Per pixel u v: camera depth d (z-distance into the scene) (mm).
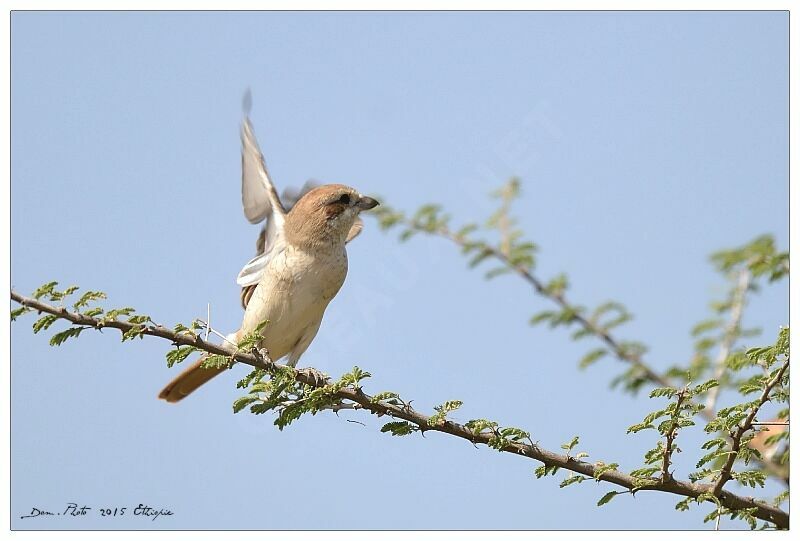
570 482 8594
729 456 8195
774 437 8188
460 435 8680
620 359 11273
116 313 8312
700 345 10125
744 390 8289
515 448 8602
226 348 9094
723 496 8430
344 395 8867
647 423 8156
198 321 8797
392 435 8758
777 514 8438
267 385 9008
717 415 8211
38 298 8078
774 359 8188
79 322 8156
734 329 10070
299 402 9008
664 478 8391
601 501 8508
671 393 8125
